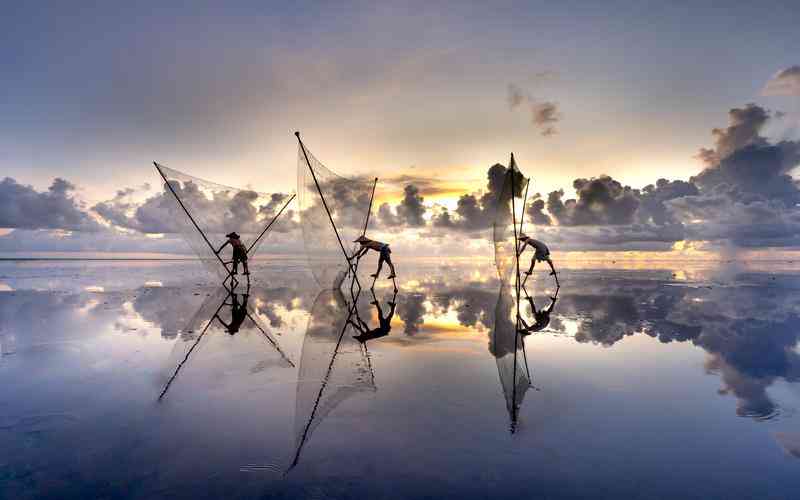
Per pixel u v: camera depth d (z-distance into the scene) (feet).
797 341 18.75
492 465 8.05
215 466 8.12
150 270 70.28
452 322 24.16
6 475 7.83
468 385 12.94
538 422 10.07
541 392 12.22
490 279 53.83
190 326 23.07
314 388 12.76
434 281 51.11
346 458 8.35
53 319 24.64
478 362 15.69
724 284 44.91
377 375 14.07
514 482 7.45
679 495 7.06
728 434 9.41
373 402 11.48
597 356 16.39
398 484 7.41
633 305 29.96
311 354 17.08
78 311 27.61
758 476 7.68
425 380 13.53
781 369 14.47
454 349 17.78
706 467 7.97
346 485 7.39
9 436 9.46
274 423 10.15
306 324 23.85
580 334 20.54
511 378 13.58
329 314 27.27
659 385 12.80
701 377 13.58
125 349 17.89
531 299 33.55
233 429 9.82
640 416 10.42
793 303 30.68
